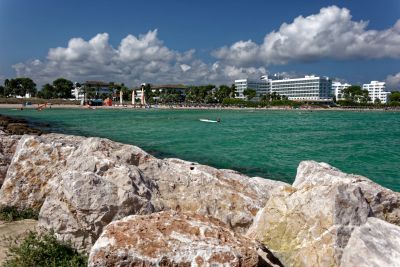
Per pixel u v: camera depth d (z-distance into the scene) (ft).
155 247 18.60
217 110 527.81
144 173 32.78
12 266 23.79
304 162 36.68
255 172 81.05
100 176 27.91
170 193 32.42
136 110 452.76
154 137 148.15
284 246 22.93
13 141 44.01
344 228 21.07
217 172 37.09
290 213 24.26
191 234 19.80
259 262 19.66
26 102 483.10
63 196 26.66
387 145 132.57
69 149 37.22
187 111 457.68
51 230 26.27
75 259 23.81
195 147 119.85
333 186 22.94
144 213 27.20
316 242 21.49
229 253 18.78
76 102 567.59
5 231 30.55
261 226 25.29
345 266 19.48
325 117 372.38
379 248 19.27
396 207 26.78
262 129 201.67
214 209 31.65
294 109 632.79
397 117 390.83
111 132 166.20
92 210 25.73
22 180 35.42
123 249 18.24
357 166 89.86
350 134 177.68
